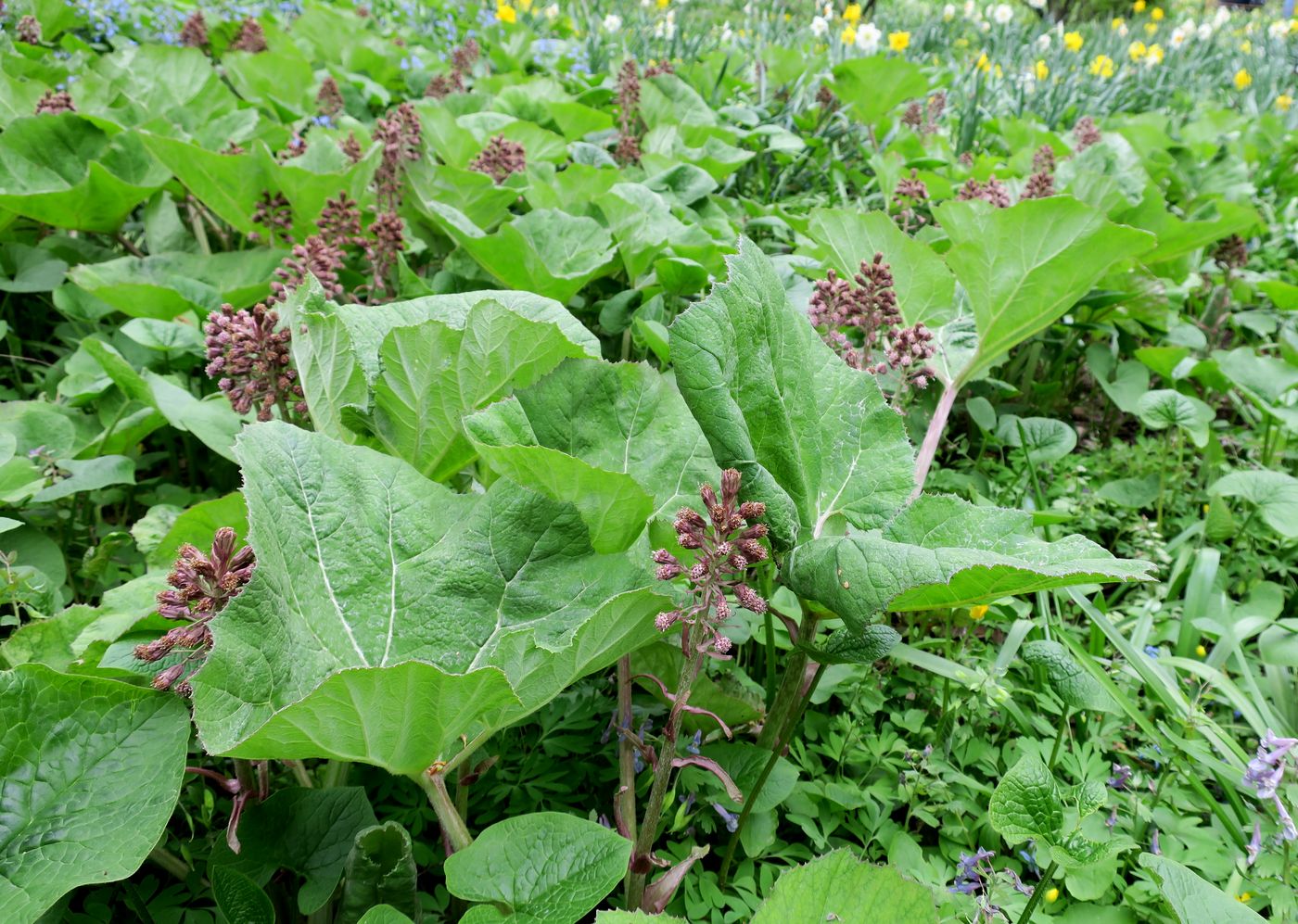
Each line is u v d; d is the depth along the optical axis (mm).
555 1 4605
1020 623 1021
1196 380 1775
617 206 1454
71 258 1565
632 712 873
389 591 698
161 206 1569
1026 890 819
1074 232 1111
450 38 3484
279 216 1481
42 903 532
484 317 809
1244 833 882
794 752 913
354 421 865
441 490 757
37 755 594
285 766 807
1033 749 938
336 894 697
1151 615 1142
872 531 782
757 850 791
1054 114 3348
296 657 628
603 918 516
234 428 1040
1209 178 2611
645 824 679
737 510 635
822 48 3674
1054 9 8188
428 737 597
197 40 2613
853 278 1304
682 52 3648
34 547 959
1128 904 787
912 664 1020
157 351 1264
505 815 828
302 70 2342
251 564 654
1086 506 1404
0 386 1424
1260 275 2180
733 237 1691
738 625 925
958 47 5160
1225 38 6074
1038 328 1221
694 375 685
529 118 2318
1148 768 988
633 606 622
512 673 637
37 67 2078
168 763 606
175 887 722
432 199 1494
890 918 562
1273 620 1148
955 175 2395
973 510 750
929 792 866
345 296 1207
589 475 697
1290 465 1600
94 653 694
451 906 753
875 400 836
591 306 1588
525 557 729
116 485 1151
